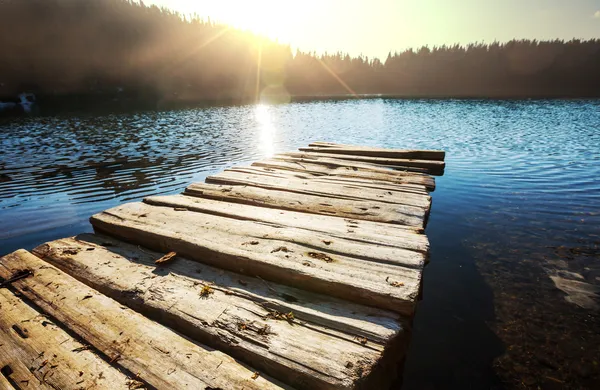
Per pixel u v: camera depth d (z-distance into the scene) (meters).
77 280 2.37
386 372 1.86
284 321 1.85
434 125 20.83
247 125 21.48
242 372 1.53
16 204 6.41
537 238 4.68
